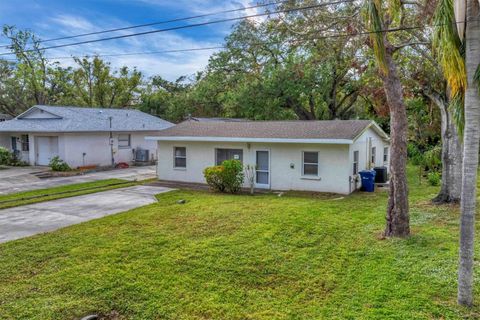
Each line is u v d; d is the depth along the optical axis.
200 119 25.52
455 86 5.04
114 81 38.75
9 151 22.94
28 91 37.88
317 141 13.01
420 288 5.26
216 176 13.84
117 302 5.04
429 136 20.39
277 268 6.11
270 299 5.11
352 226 8.52
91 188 15.06
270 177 14.68
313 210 10.20
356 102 26.88
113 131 22.92
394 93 7.62
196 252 6.84
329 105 24.53
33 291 5.38
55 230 8.66
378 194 13.26
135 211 10.55
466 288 4.74
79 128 20.75
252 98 24.42
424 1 8.43
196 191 14.21
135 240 7.63
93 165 22.12
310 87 23.16
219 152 15.76
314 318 4.57
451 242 7.25
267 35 22.69
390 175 7.81
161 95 38.59
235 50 24.94
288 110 26.91
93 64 37.72
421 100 16.88
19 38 32.84
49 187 15.43
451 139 10.96
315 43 14.34
